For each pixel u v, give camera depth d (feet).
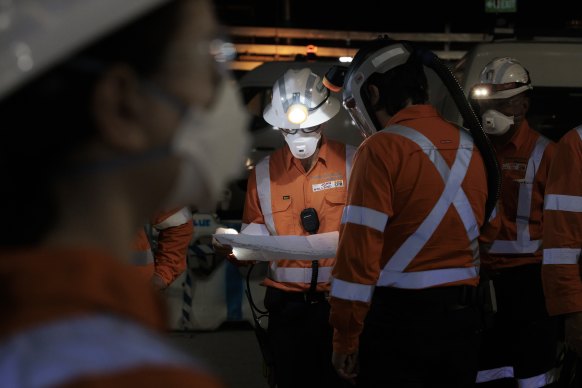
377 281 8.68
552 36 21.83
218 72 2.27
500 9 41.14
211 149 2.21
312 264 11.14
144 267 11.22
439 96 19.74
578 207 10.31
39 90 1.73
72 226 1.81
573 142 10.39
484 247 9.78
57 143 1.77
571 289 10.29
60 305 1.59
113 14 1.69
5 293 1.59
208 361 18.58
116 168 1.89
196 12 2.01
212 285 21.59
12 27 1.59
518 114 13.37
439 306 8.53
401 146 8.44
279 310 11.38
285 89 11.28
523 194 13.20
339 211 11.44
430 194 8.45
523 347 13.11
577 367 12.85
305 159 11.59
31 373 1.47
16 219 1.76
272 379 11.66
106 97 1.80
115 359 1.54
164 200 2.12
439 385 8.77
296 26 57.31
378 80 8.95
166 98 1.97
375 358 8.78
